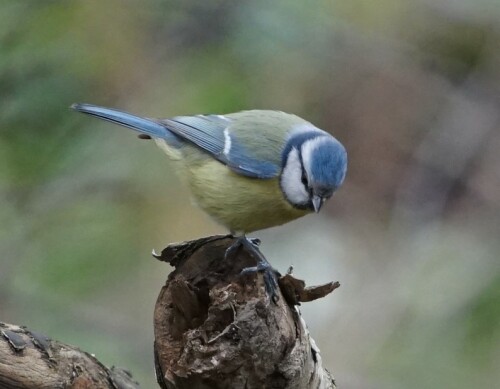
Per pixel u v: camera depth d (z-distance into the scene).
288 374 5.83
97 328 10.90
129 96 10.56
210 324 5.91
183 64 10.80
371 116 14.69
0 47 9.58
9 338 5.81
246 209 8.44
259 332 5.73
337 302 13.41
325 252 14.39
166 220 11.55
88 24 10.16
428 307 12.69
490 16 13.84
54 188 10.26
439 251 13.42
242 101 10.46
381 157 15.11
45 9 9.78
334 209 15.16
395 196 14.94
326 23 12.22
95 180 10.41
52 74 9.74
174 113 10.47
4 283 10.52
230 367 5.75
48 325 10.50
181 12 10.95
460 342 12.26
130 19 10.59
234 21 10.78
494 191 14.25
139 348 11.05
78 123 9.94
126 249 11.03
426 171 14.66
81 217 10.66
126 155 10.61
